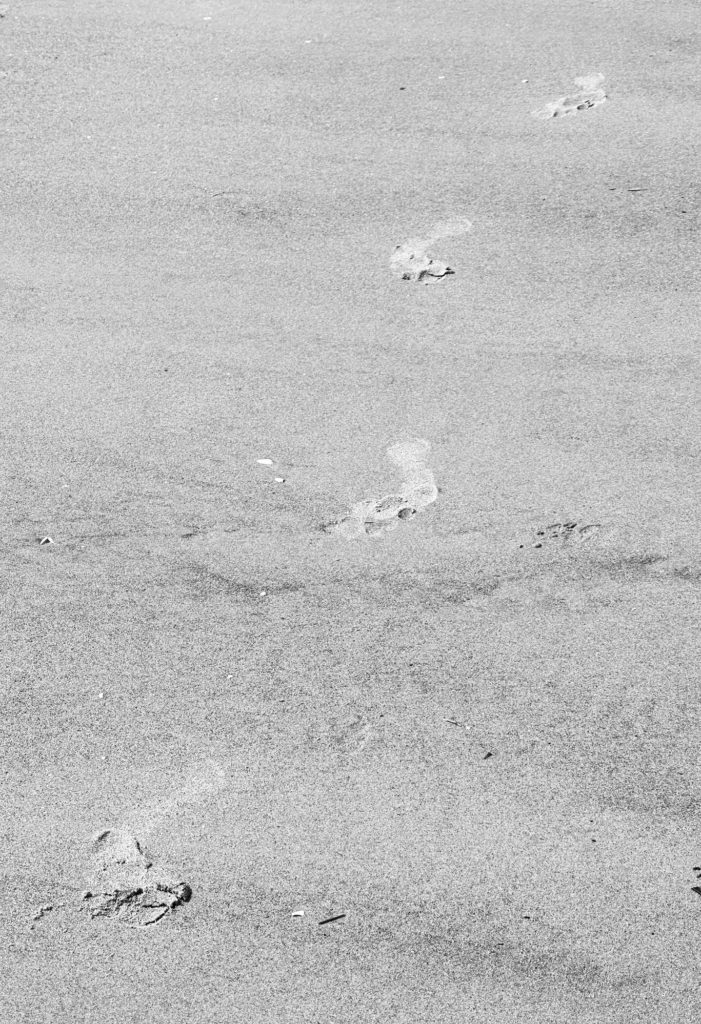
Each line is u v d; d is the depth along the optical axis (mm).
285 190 8078
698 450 6207
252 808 4785
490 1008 4184
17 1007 4262
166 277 7469
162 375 6828
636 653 5297
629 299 7141
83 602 5652
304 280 7418
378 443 6379
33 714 5176
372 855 4617
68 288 7406
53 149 8461
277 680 5270
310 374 6797
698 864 4543
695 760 4883
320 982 4273
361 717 5109
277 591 5660
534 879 4520
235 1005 4230
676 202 7762
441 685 5219
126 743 5047
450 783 4844
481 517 5957
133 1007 4242
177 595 5664
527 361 6805
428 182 8070
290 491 6148
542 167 8125
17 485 6234
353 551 5832
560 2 9906
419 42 9414
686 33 9312
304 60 9242
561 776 4852
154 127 8641
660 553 5715
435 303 7223
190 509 6074
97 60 9273
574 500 6008
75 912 4492
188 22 9750
